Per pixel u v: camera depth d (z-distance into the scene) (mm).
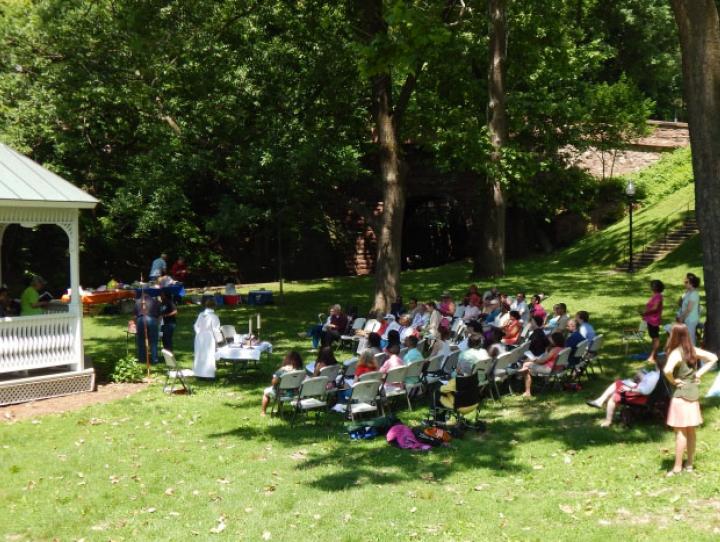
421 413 12727
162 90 25531
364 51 13789
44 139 32031
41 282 16344
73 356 15062
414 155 40875
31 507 8750
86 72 24891
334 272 43000
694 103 13664
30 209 14594
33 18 28875
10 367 14008
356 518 8180
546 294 25484
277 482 9445
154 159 27656
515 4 28891
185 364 17594
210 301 15672
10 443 11336
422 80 29094
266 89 24359
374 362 12742
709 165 13594
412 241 51125
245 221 26656
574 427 11422
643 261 30422
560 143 34938
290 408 13422
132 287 27750
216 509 8562
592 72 38781
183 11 22203
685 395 8992
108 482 9578
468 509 8344
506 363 13430
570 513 8164
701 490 8531
